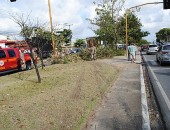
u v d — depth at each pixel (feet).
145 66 76.79
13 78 50.83
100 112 25.86
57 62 76.38
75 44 235.20
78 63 72.59
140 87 39.50
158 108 28.07
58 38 81.92
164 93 36.04
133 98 31.78
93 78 45.01
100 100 30.73
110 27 141.08
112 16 142.20
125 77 51.13
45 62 81.46
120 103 29.27
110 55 111.65
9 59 62.39
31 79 44.65
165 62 77.05
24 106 26.18
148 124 22.15
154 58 115.44
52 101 28.07
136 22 196.75
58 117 23.30
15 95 32.55
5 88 37.29
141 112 25.63
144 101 30.14
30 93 33.42
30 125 21.31
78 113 24.75
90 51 94.89
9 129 20.48
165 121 23.52
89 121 23.22
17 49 66.23
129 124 22.27
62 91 33.32
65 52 82.38
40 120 22.39
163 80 47.88
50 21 73.20
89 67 60.64
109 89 37.86
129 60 94.22
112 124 22.35
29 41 43.45
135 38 203.21
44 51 94.99
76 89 34.76
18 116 23.20
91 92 33.86
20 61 66.23
